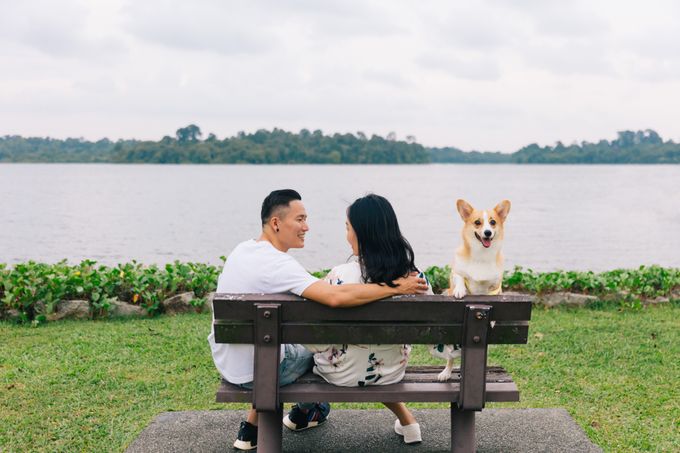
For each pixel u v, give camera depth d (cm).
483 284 365
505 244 2605
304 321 317
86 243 2523
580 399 508
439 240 2673
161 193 6116
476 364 319
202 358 603
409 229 3108
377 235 321
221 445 405
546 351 637
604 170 19875
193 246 2464
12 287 750
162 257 2175
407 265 327
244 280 333
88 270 856
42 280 764
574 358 614
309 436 421
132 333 688
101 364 582
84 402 491
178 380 544
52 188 6981
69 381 535
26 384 527
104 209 4181
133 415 466
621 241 2705
